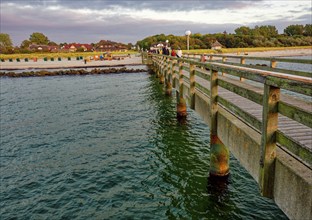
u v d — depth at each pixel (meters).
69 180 8.52
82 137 12.62
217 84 6.31
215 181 7.60
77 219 6.55
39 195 7.73
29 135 13.20
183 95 11.53
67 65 52.81
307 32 113.25
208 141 11.17
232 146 5.37
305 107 6.62
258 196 6.98
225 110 6.50
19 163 10.02
